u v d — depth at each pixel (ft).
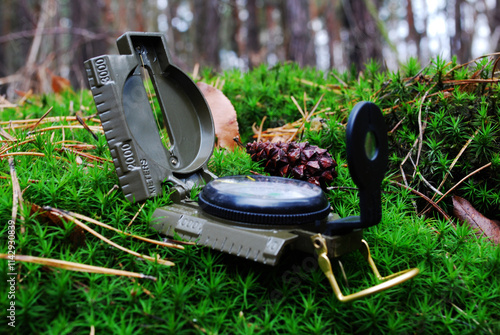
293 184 0.75
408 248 0.80
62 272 0.68
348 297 0.65
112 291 0.69
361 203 0.66
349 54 2.18
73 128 1.08
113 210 0.77
